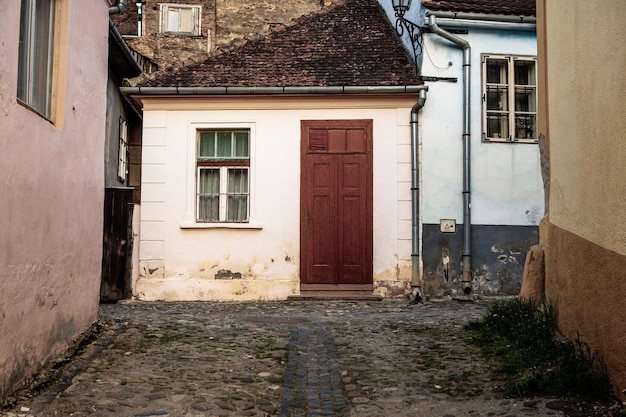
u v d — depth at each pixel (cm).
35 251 580
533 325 686
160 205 1320
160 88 1309
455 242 1295
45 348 614
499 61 1329
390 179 1305
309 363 712
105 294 1272
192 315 1025
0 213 498
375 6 1566
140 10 2202
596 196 573
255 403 561
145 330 827
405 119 1310
